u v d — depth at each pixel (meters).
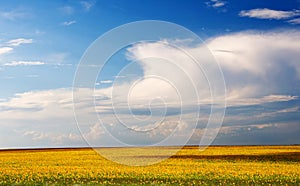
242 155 42.00
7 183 19.81
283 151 50.22
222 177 22.44
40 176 22.72
